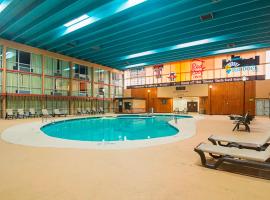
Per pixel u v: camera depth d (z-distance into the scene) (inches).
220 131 317.7
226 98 832.9
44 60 695.1
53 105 738.8
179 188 102.5
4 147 197.5
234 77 836.0
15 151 180.5
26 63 647.8
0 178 115.0
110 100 1017.5
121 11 382.0
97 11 406.6
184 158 158.7
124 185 106.0
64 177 117.2
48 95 691.4
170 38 572.1
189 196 93.5
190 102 1024.9
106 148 193.0
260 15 397.4
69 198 90.9
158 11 387.9
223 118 622.8
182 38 549.3
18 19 429.7
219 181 112.0
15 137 257.1
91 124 542.6
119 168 134.2
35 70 674.2
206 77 968.3
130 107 975.0
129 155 167.5
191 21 449.7
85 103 882.8
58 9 385.7
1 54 579.5
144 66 996.6
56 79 749.3
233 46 622.8
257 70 823.1
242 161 127.4
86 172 126.0
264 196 93.7
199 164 143.4
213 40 565.0
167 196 93.4
